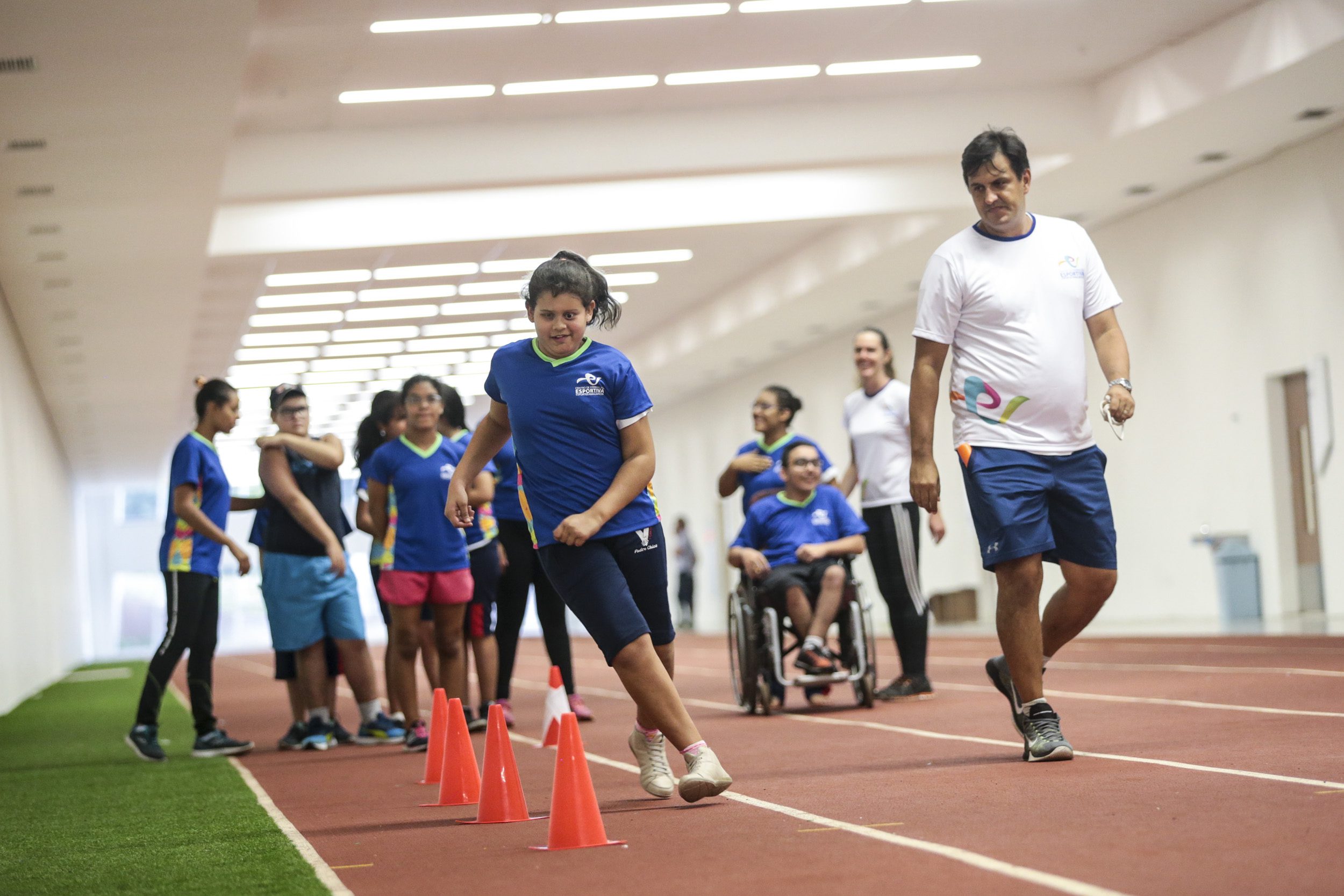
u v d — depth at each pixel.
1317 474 16.59
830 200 18.17
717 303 27.86
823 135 17.06
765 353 30.39
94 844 4.93
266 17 12.85
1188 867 3.22
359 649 8.73
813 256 23.28
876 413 9.59
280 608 8.55
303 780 6.74
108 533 48.69
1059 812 4.12
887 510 9.52
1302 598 17.27
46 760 8.95
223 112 12.17
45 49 10.45
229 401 8.68
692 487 37.91
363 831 4.80
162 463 41.25
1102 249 20.55
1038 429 5.50
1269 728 6.04
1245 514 17.86
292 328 26.50
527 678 16.25
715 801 4.91
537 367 4.73
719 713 9.30
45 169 13.35
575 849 4.04
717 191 18.12
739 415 34.16
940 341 5.60
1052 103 16.95
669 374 33.12
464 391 37.41
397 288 23.47
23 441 20.88
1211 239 18.28
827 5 13.88
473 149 16.62
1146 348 19.67
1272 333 17.23
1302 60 13.84
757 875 3.46
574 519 4.50
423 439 8.09
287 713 12.31
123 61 10.79
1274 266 17.17
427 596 8.02
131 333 21.75
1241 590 17.59
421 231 17.67
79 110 11.84
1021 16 14.48
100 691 19.02
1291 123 15.98
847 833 4.02
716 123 17.02
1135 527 20.11
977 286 5.53
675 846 3.99
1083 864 3.32
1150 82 16.00
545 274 4.70
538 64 14.84
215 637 8.59
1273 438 17.34
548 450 4.68
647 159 16.88
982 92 17.11
